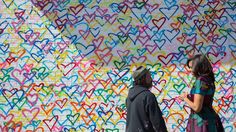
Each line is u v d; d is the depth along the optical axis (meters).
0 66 6.84
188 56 6.93
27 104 6.79
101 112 6.81
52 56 6.87
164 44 6.94
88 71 6.86
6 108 6.78
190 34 6.98
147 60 6.90
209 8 7.03
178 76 6.89
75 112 6.80
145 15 6.98
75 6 6.96
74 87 6.83
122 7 6.98
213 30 7.00
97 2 6.97
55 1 6.96
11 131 6.75
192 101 5.16
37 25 6.92
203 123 5.02
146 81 5.14
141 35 6.94
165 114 6.84
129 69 6.88
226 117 6.88
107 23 6.94
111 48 6.90
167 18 6.99
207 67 5.13
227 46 6.98
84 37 6.91
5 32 6.89
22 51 6.87
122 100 6.83
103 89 6.84
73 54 6.88
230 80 6.94
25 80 6.82
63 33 6.91
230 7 7.03
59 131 6.76
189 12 7.02
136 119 4.95
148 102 4.92
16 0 6.95
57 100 6.80
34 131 6.75
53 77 6.84
